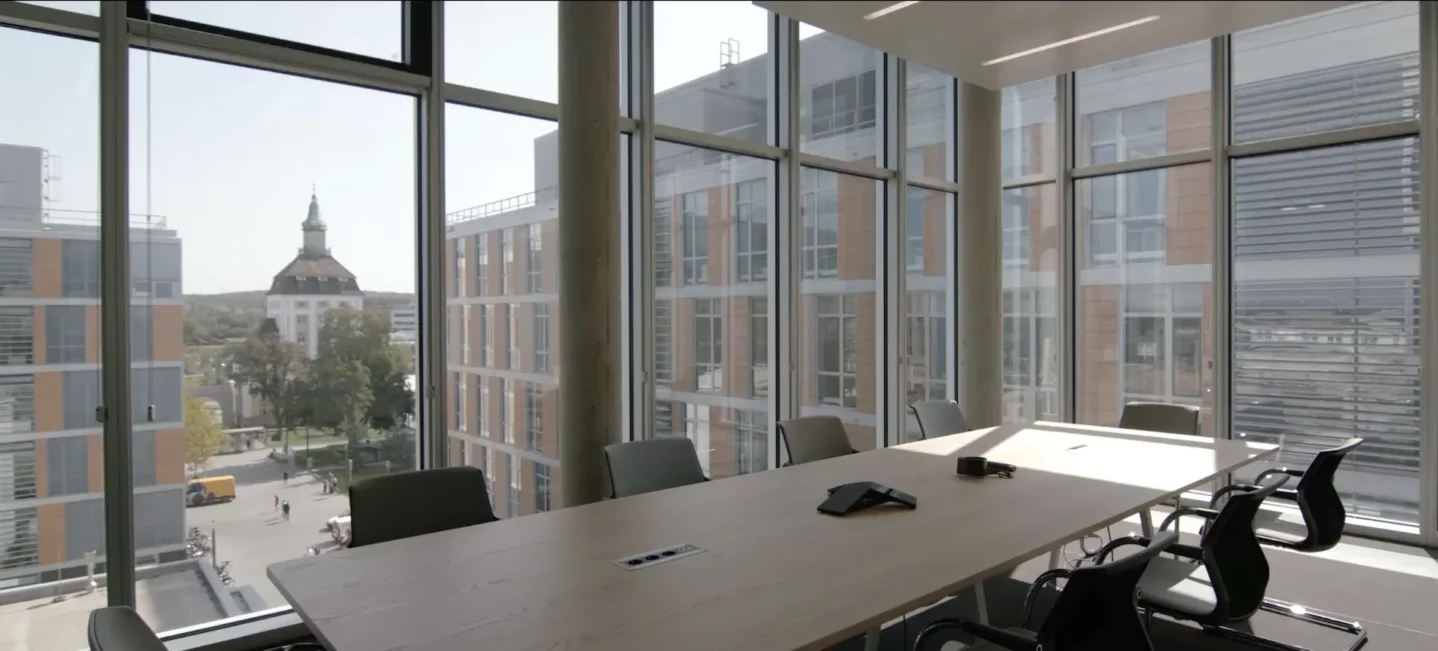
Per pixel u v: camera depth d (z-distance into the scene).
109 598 3.12
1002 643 2.01
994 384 6.21
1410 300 4.86
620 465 3.39
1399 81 4.83
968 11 3.86
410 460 3.90
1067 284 6.33
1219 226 5.50
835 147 5.59
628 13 4.54
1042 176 6.50
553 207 4.38
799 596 1.95
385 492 2.69
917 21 4.00
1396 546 4.75
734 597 1.95
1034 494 3.02
